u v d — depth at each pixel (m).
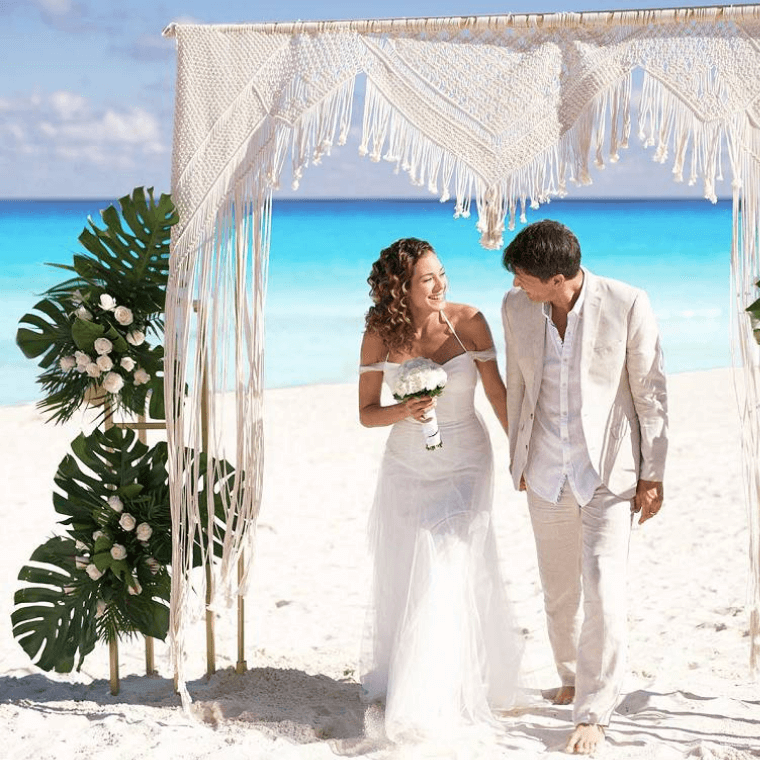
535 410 3.54
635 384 3.39
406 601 3.54
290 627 4.89
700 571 5.70
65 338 3.84
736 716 3.54
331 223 45.69
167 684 4.06
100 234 3.71
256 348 3.47
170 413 3.51
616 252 35.53
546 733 3.45
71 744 3.30
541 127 3.14
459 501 3.66
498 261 30.38
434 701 3.38
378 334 3.73
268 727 3.48
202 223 3.45
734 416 10.87
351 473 8.68
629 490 3.41
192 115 3.41
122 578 3.83
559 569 3.64
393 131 3.22
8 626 4.81
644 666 4.15
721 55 3.05
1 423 10.78
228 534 3.56
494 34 3.18
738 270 3.15
